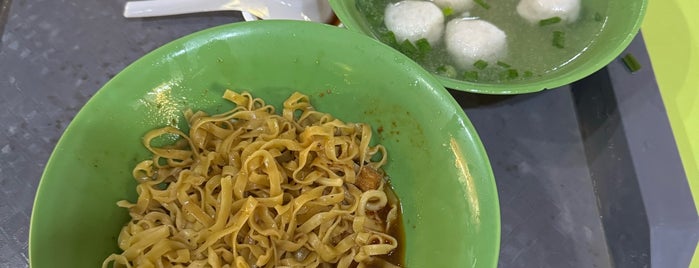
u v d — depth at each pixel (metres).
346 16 0.22
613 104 0.24
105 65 0.25
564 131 0.26
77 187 0.18
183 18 0.27
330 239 0.21
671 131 0.24
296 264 0.20
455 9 0.26
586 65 0.22
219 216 0.19
